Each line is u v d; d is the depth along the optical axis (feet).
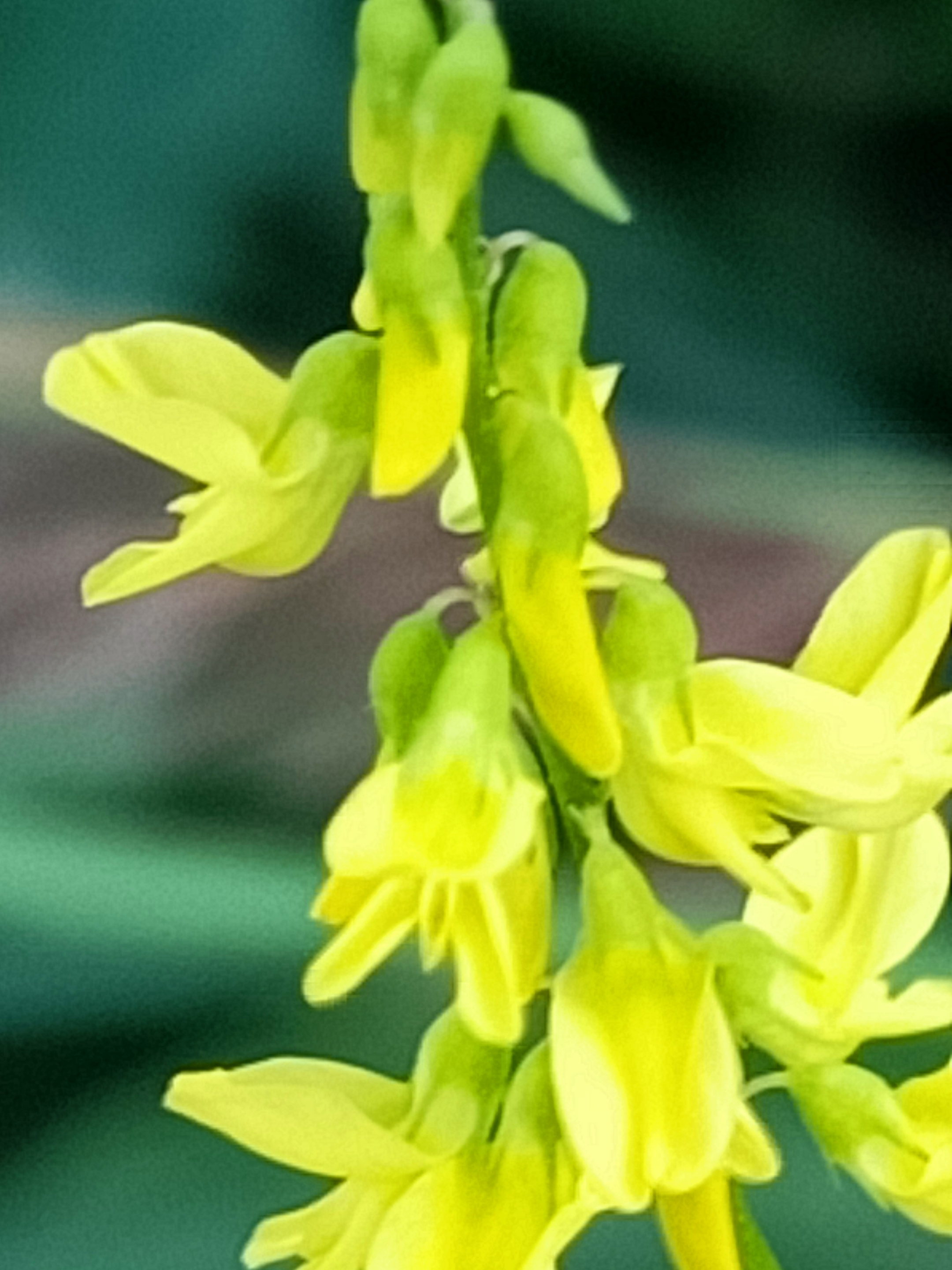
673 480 0.29
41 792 0.26
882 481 0.29
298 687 0.27
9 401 0.29
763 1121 0.20
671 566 0.28
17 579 0.28
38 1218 0.22
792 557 0.29
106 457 0.29
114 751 0.26
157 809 0.26
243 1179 0.22
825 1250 0.19
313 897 0.24
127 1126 0.23
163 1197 0.22
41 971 0.23
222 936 0.24
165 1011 0.23
